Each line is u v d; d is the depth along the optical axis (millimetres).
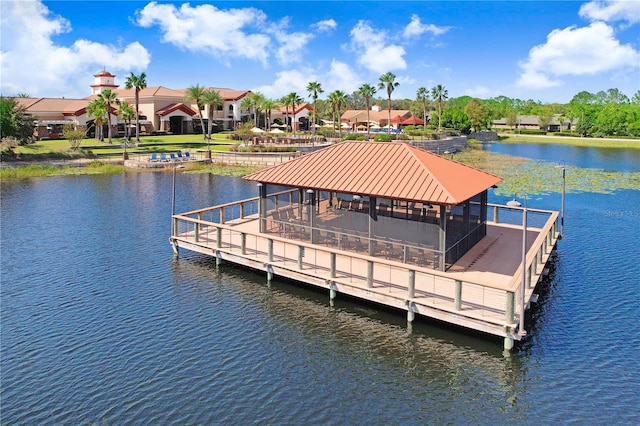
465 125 119000
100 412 13641
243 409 13719
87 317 19156
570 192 45000
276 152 68062
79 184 49375
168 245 27859
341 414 13523
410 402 14047
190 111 96938
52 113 85250
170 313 19438
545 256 22000
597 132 127500
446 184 20438
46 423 13234
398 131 96000
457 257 21250
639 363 15836
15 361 16141
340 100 92812
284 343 17188
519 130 139625
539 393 14414
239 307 19906
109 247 27656
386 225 21094
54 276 23359
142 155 67938
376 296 18500
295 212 23953
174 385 14789
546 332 17797
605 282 22422
